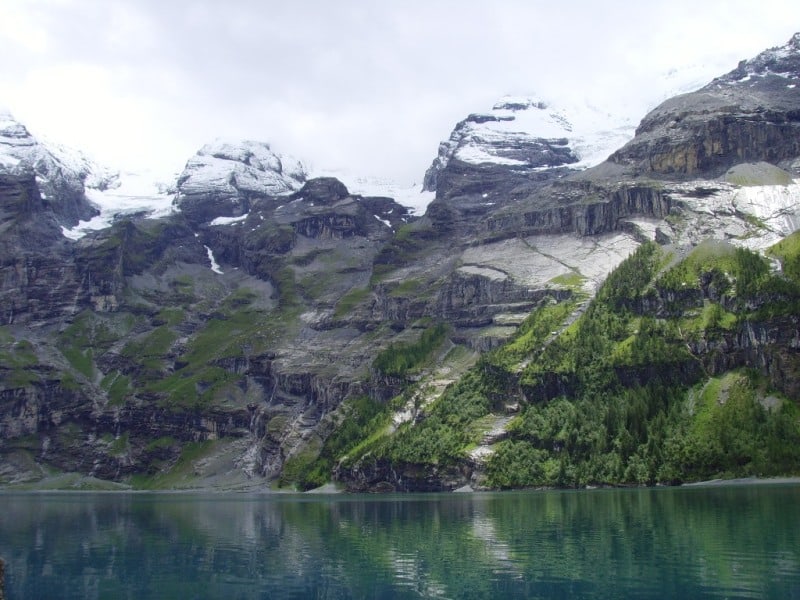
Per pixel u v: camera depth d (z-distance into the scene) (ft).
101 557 499.10
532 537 489.67
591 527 515.91
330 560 456.86
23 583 419.13
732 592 332.60
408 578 395.75
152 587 403.13
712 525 492.54
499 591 355.56
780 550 408.05
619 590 343.67
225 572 435.94
